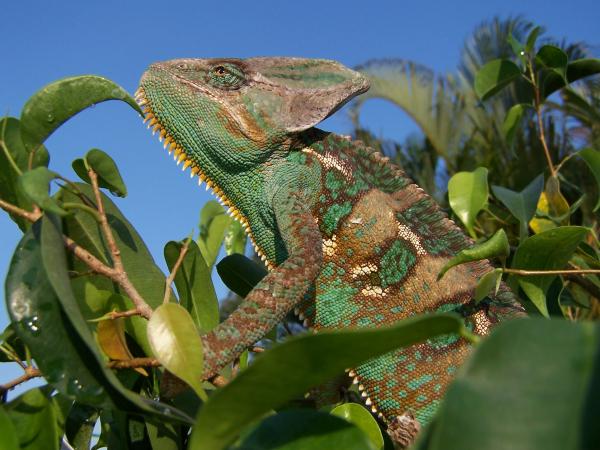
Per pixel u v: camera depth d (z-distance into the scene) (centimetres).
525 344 11
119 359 20
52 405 18
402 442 26
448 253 27
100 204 20
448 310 27
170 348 18
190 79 27
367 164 28
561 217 32
